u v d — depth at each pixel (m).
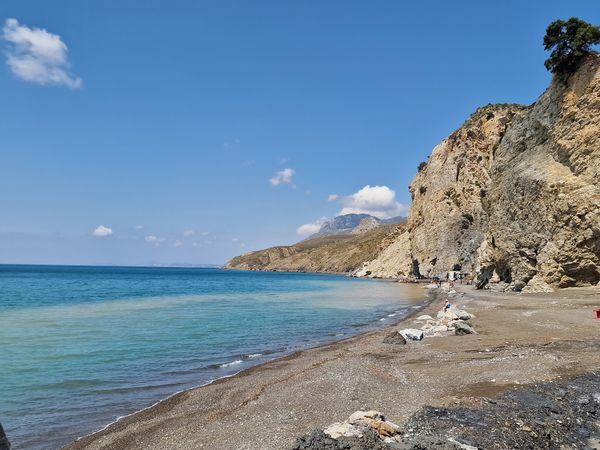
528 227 47.50
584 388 11.34
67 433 10.25
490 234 59.50
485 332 23.11
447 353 17.98
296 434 9.34
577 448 8.30
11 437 10.00
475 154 96.75
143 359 18.27
